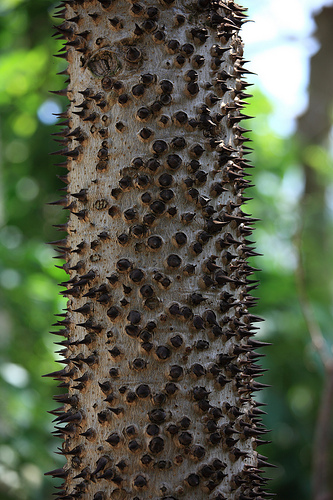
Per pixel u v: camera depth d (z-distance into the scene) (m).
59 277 2.95
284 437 3.66
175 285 1.42
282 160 3.56
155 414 1.40
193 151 1.44
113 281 1.42
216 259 1.45
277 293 3.11
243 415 1.46
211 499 1.41
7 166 3.62
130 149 1.43
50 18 3.25
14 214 3.53
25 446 2.99
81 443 1.44
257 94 3.31
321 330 3.07
